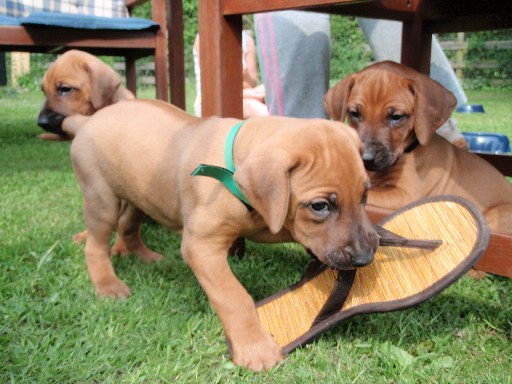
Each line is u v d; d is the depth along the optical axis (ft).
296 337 2.17
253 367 2.05
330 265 2.02
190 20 17.67
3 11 5.79
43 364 2.03
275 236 2.40
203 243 2.21
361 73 3.38
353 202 2.03
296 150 2.02
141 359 2.11
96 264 2.83
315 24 5.02
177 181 2.42
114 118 2.80
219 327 2.34
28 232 3.55
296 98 5.15
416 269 2.13
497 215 3.23
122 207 3.20
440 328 2.35
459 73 16.52
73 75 4.73
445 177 3.37
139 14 16.44
